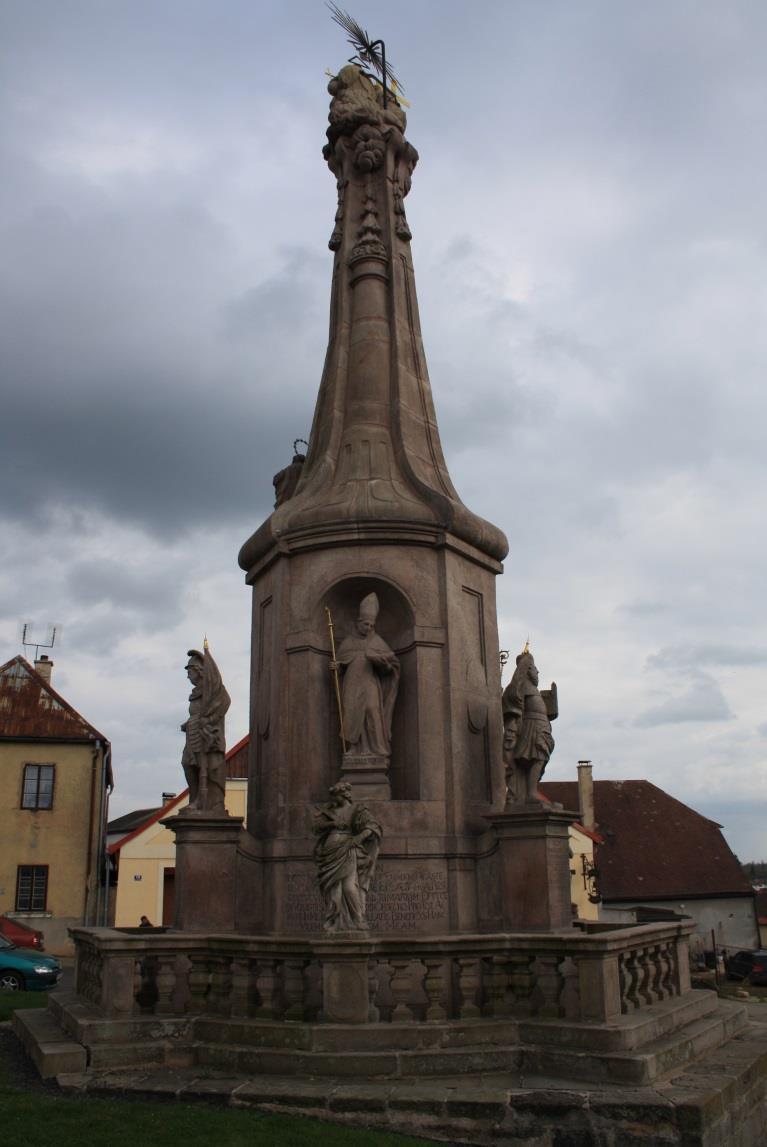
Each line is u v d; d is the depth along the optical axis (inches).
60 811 1615.4
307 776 550.6
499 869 517.7
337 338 676.7
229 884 524.4
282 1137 334.0
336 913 427.5
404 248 703.7
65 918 1571.1
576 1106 356.8
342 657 565.6
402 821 527.2
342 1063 392.5
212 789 542.9
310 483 622.2
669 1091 366.6
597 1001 411.5
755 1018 550.3
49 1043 436.5
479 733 578.2
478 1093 366.0
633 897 1843.0
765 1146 413.1
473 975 434.6
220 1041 426.9
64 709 1681.8
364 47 734.5
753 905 1857.8
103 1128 339.9
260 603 623.8
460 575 595.2
